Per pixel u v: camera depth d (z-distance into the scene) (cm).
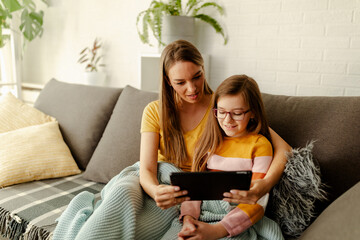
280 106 122
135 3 237
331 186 101
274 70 186
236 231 86
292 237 97
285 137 115
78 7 271
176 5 196
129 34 245
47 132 158
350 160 101
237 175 81
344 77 165
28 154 144
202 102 120
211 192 84
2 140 146
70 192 133
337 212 71
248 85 100
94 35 266
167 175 109
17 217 112
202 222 88
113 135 149
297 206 94
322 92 172
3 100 175
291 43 178
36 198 126
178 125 118
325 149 105
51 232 103
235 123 100
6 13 258
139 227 92
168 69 107
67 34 283
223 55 203
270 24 183
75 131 165
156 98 149
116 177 116
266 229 90
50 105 182
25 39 295
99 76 246
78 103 173
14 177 137
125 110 153
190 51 106
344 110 109
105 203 92
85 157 161
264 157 100
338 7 161
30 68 318
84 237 84
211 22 197
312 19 169
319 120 111
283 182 96
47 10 293
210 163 108
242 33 193
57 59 295
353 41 159
